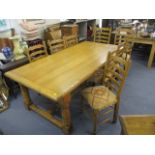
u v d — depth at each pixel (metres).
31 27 3.17
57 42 2.86
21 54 2.87
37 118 2.27
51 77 1.79
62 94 1.49
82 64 2.09
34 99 2.67
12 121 2.23
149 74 3.27
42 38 3.61
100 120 2.15
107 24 4.58
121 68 1.77
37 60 2.32
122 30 3.33
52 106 2.48
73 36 3.16
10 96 2.76
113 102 1.83
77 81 1.69
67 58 2.33
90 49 2.70
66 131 1.93
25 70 2.01
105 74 2.08
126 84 2.93
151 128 1.07
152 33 3.47
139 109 2.31
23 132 2.04
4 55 2.69
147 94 2.64
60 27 3.73
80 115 2.26
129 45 2.97
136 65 3.68
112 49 2.66
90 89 2.04
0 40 2.81
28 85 1.69
